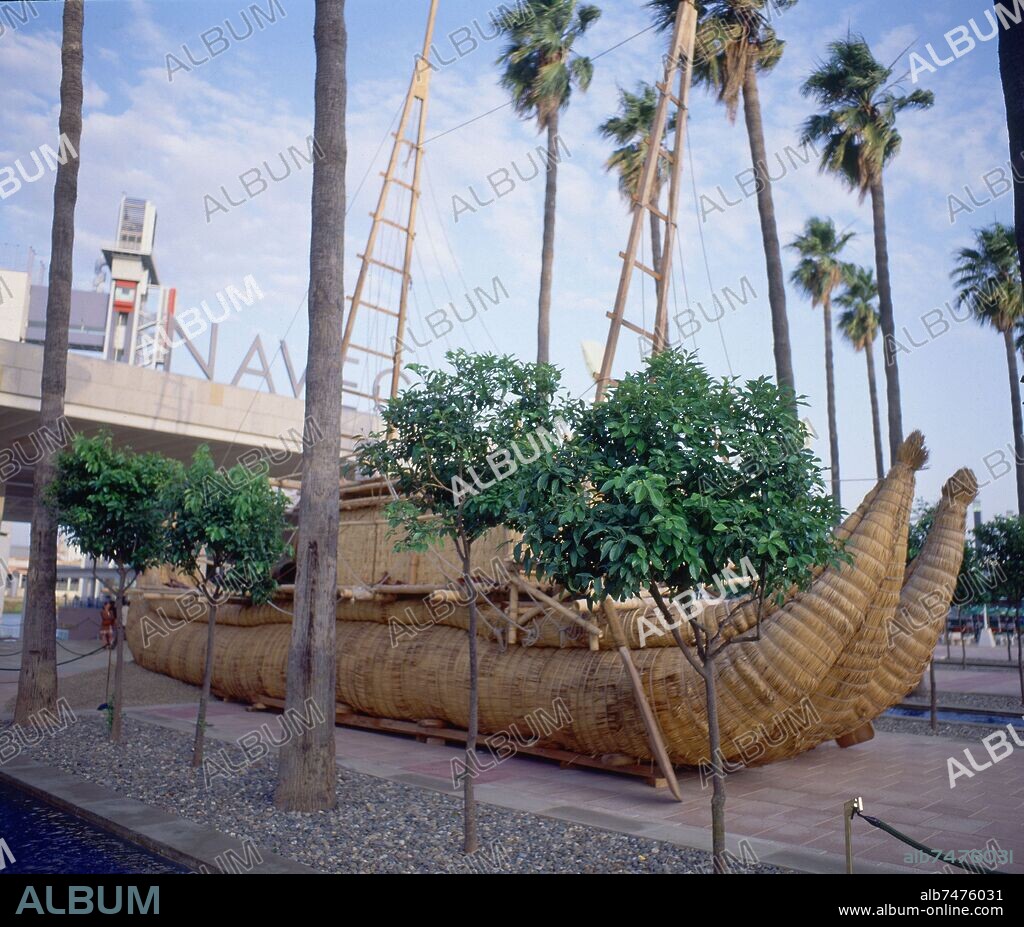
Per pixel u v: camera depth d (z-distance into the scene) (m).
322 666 9.48
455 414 8.19
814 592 10.22
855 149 24.95
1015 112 7.02
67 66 15.38
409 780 10.93
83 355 26.00
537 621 12.36
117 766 11.53
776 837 8.26
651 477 5.89
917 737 15.10
